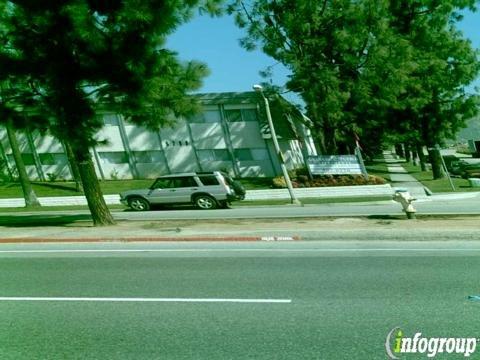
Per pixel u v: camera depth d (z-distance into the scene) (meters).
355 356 4.33
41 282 7.68
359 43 28.67
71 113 13.62
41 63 13.15
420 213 15.23
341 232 10.81
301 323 5.24
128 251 10.40
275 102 32.56
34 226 15.91
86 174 14.75
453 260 8.27
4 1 12.33
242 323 5.31
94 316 5.77
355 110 32.25
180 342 4.80
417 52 30.59
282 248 10.05
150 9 11.80
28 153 40.97
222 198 22.84
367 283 6.86
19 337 5.11
